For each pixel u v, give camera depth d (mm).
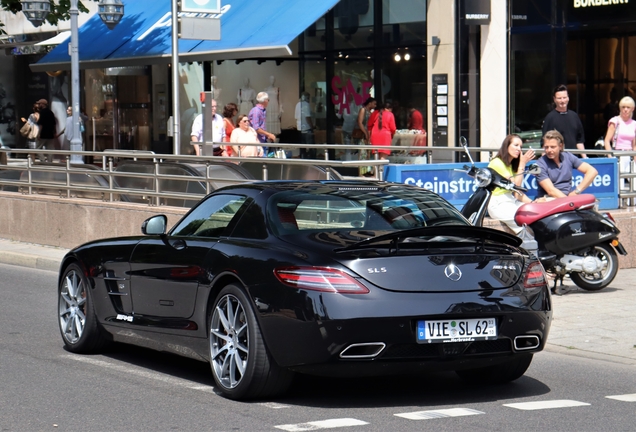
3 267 20672
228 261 9469
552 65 28453
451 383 10359
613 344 12281
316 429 8281
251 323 9031
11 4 33219
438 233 8984
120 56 31359
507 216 15844
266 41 26719
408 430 8281
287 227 9461
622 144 23266
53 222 22438
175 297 10250
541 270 9516
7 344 12469
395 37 29328
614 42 27547
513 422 8609
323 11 26703
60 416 8797
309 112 32188
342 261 8719
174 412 8914
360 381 10375
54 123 37625
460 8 27703
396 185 10727
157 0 33562
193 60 28812
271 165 18188
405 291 8688
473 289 8906
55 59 33938
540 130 28594
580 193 16938
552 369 11133
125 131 37938
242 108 33531
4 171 24359
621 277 17359
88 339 11719
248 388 9109
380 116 29281
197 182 19594
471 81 28031
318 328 8555
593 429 8383
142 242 11039
